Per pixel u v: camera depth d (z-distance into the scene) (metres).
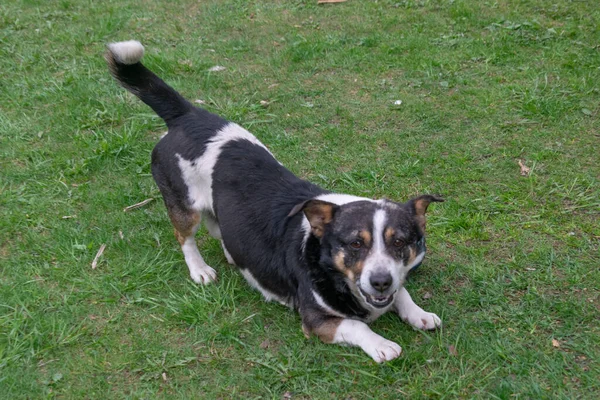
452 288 2.08
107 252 2.23
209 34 3.38
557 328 1.96
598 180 2.36
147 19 3.56
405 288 2.08
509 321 1.98
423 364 1.90
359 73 2.93
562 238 2.18
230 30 3.41
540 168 2.42
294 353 1.94
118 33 3.41
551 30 3.10
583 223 2.22
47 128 2.70
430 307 2.03
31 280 2.13
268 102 2.80
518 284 2.06
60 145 2.62
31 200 2.39
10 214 2.34
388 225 1.87
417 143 2.56
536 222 2.24
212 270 2.16
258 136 2.63
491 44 3.05
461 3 3.47
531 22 3.18
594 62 2.87
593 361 1.88
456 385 1.85
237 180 2.07
